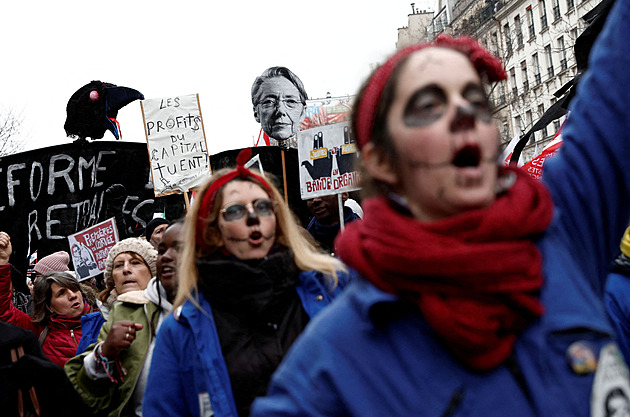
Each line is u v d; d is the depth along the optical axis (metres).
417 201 1.20
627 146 1.28
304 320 2.41
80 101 9.51
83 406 2.91
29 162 9.00
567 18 34.75
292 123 12.18
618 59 1.32
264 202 2.52
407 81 1.19
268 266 2.39
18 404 2.73
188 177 8.08
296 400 1.18
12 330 2.87
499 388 1.08
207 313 2.36
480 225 1.10
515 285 1.08
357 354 1.14
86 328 4.15
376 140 1.25
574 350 1.09
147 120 8.11
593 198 1.27
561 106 4.69
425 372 1.10
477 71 1.30
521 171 1.23
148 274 4.14
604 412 1.07
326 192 6.02
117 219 9.00
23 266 8.91
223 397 2.25
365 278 1.20
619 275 3.08
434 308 1.08
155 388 2.39
